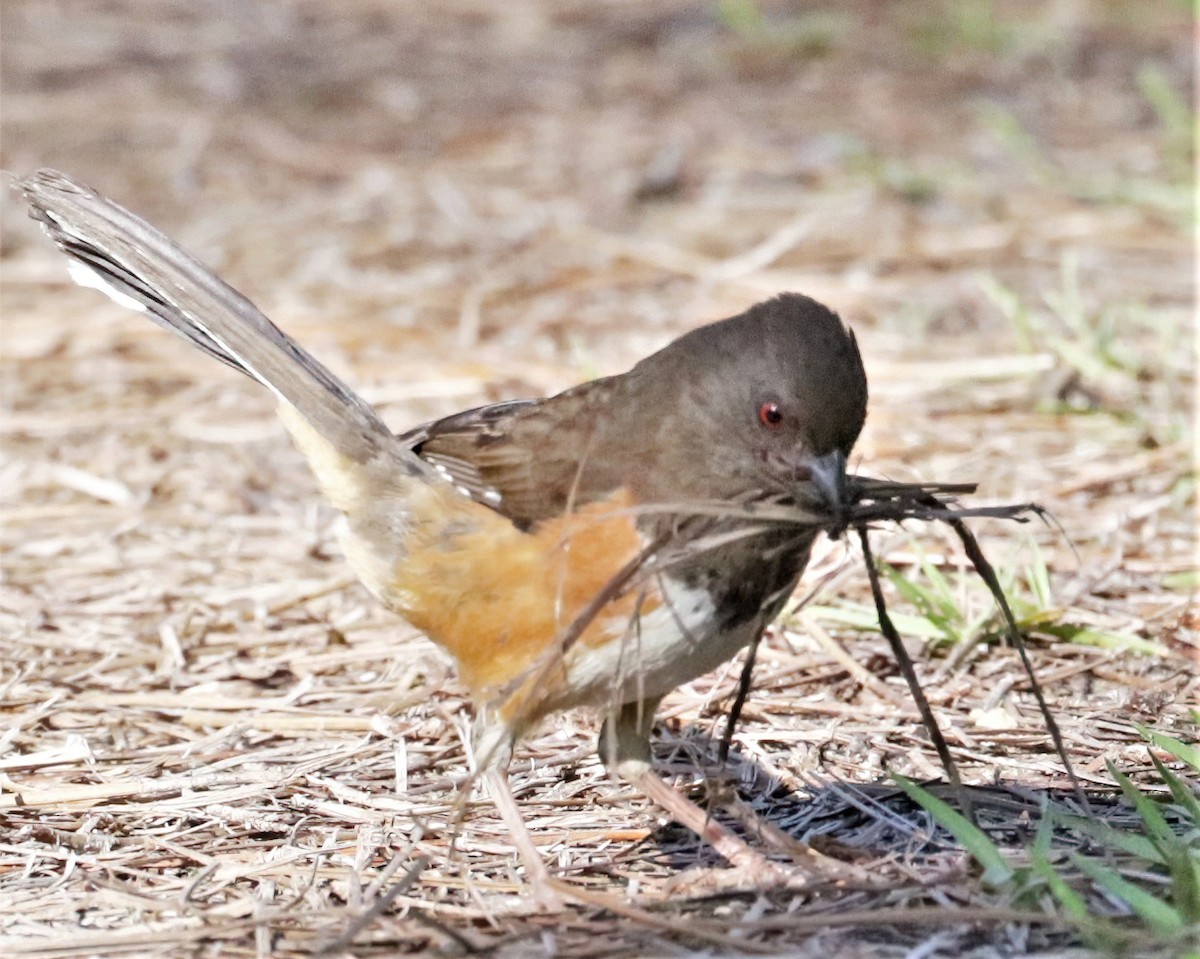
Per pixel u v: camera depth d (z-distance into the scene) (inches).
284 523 471.5
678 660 295.7
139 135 784.3
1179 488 457.4
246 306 341.1
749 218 692.1
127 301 349.4
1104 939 262.4
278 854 308.0
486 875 302.0
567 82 860.6
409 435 337.4
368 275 645.3
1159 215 679.1
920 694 302.7
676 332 587.8
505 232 684.1
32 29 945.5
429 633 319.6
